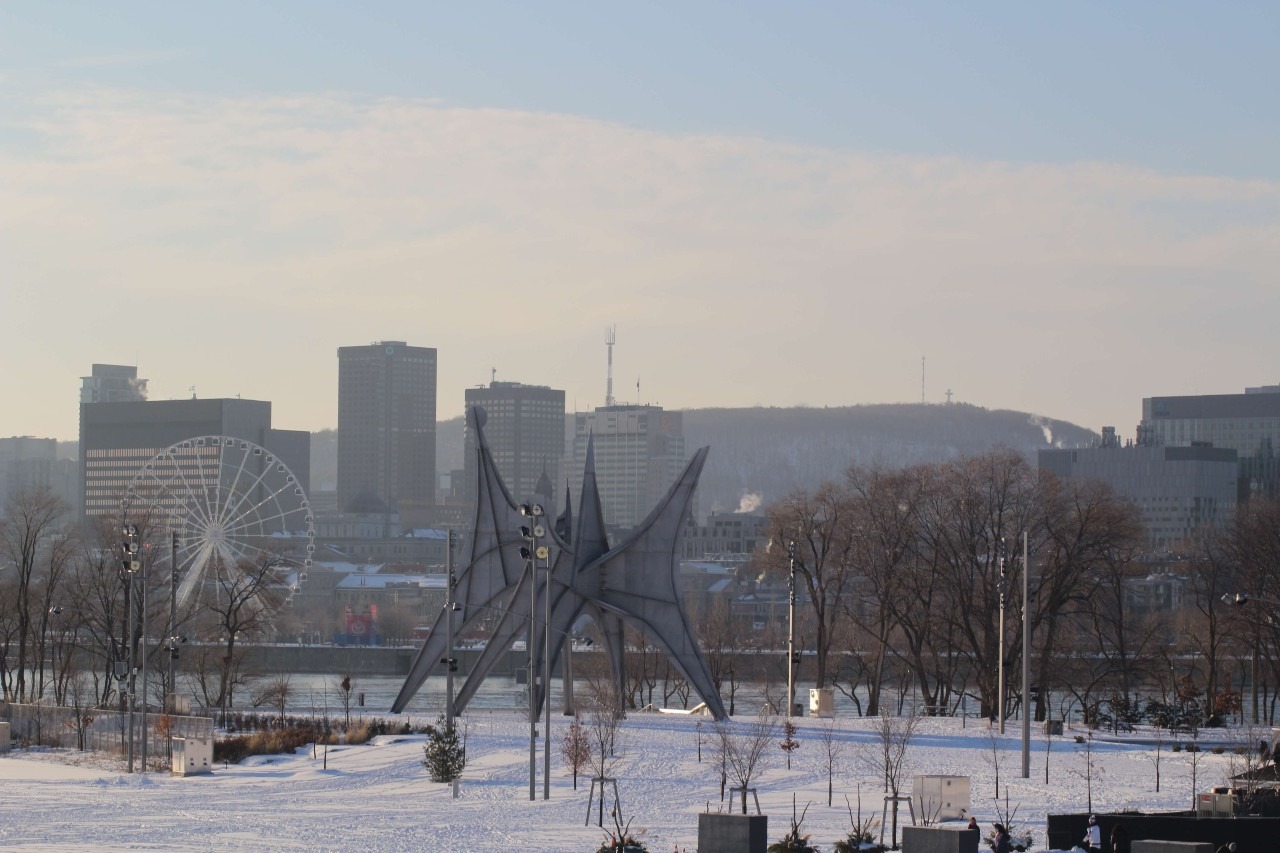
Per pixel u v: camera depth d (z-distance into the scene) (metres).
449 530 124.38
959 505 178.75
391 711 152.25
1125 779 116.12
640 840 88.12
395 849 85.94
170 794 110.38
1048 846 86.38
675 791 110.56
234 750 129.25
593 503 147.00
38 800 106.62
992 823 90.69
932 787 93.25
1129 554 182.00
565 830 93.44
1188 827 84.81
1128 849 84.69
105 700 172.88
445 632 149.75
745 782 103.56
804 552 189.88
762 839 80.88
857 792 110.12
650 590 145.88
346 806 104.06
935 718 162.62
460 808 103.00
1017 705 176.62
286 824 95.06
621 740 133.00
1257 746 130.62
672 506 146.75
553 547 144.88
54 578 198.62
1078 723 163.75
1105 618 179.25
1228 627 198.50
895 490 186.38
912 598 190.12
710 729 140.12
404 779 116.44
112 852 83.50
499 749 129.00
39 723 147.88
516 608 144.75
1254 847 84.75
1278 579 186.25
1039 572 186.12
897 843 89.06
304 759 126.94
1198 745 137.25
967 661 186.38
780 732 137.75
